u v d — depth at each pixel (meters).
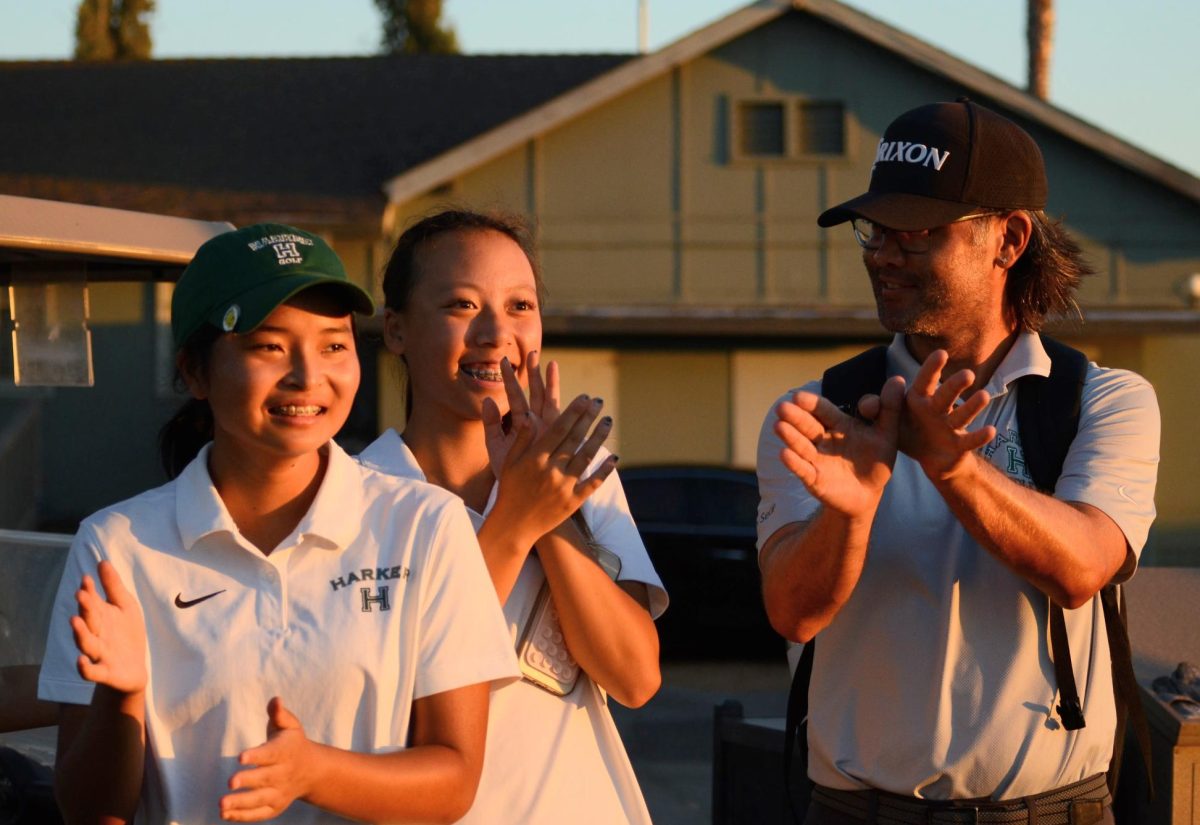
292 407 2.03
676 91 18.30
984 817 2.57
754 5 18.03
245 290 1.99
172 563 2.05
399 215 18.14
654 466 11.98
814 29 18.27
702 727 8.49
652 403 17.72
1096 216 18.25
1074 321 2.98
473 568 2.14
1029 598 2.57
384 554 2.09
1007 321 2.73
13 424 17.45
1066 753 2.56
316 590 2.05
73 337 4.12
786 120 18.28
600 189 18.28
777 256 18.36
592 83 17.95
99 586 2.04
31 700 3.55
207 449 2.15
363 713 2.01
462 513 2.16
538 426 2.34
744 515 11.73
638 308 17.94
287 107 20.98
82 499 17.80
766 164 18.31
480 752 2.10
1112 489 2.53
